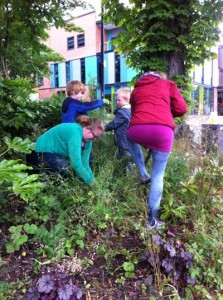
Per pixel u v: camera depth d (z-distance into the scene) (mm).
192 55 4906
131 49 5301
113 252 2227
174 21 4824
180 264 2084
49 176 2766
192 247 2246
